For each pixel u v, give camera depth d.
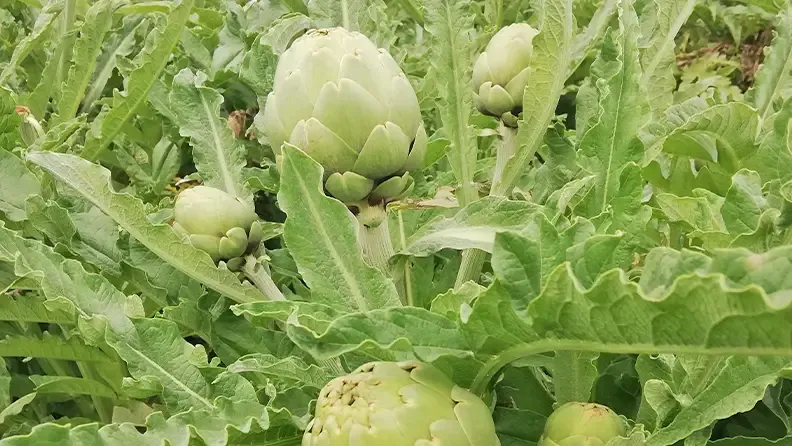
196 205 0.45
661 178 0.54
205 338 0.50
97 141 0.64
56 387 0.52
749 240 0.35
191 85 0.54
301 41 0.40
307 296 0.54
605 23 0.58
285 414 0.35
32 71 0.87
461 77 0.49
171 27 0.60
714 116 0.49
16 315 0.46
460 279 0.46
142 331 0.42
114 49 0.82
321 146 0.38
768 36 1.06
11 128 0.61
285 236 0.37
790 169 0.41
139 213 0.44
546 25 0.44
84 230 0.52
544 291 0.26
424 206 0.43
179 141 0.72
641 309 0.24
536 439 0.36
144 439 0.34
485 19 0.91
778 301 0.22
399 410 0.29
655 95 0.56
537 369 0.43
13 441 0.31
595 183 0.41
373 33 0.62
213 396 0.41
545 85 0.46
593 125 0.42
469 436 0.30
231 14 0.79
